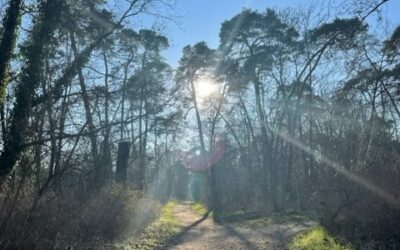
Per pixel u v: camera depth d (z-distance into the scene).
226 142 51.41
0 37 14.75
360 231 15.16
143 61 31.27
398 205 15.13
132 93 18.47
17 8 14.94
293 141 38.44
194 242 20.44
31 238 12.38
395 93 11.67
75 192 17.02
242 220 30.88
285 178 41.41
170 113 19.12
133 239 19.61
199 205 56.94
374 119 15.56
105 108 17.19
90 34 17.22
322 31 15.64
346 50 10.18
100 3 17.34
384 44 9.89
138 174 35.91
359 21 8.20
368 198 15.96
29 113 14.39
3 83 14.44
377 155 16.00
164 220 30.25
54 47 15.59
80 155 15.55
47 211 13.73
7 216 12.19
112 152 20.91
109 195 19.73
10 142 13.99
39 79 14.91
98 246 15.70
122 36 18.80
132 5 17.61
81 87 15.88
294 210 32.28
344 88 11.61
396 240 13.95
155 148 45.81
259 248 17.22
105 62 18.62
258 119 43.38
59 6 15.70
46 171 14.78
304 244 15.52
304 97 36.94
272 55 36.19
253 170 48.81
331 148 19.08
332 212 17.75
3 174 13.84
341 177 16.98
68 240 14.18
